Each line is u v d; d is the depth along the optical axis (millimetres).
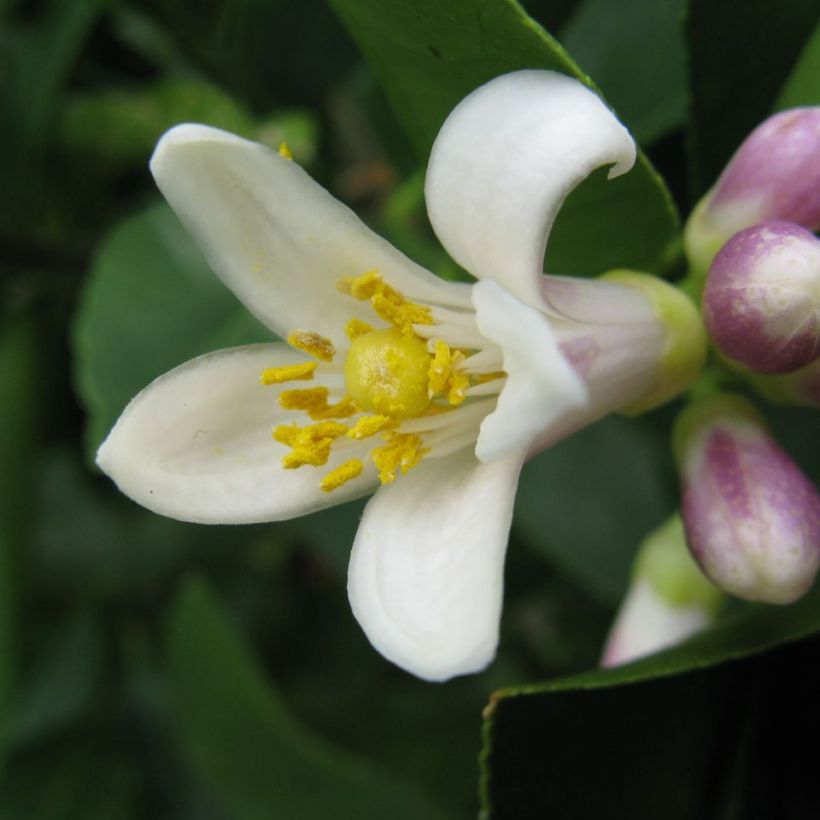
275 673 207
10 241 179
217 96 181
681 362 120
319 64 181
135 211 174
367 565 114
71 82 185
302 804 170
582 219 128
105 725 201
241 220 113
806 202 123
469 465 118
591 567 175
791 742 131
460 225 110
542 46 113
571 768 126
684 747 128
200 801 198
